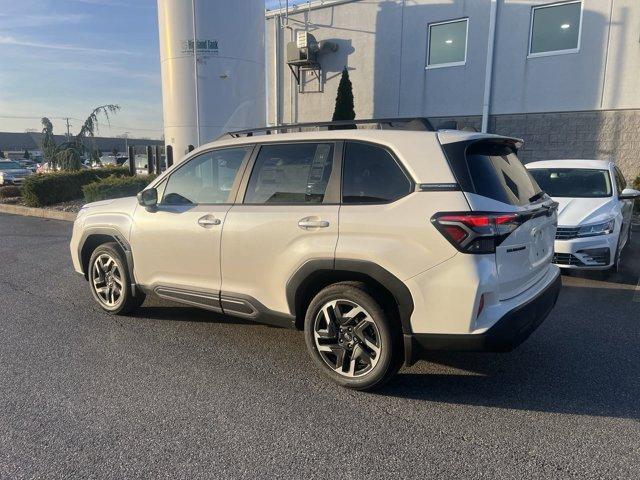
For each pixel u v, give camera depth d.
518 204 3.42
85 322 5.03
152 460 2.78
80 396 3.50
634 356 4.18
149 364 4.04
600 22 12.38
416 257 3.19
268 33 18.16
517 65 13.61
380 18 15.68
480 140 3.45
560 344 4.43
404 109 15.64
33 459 2.79
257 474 2.67
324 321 3.67
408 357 3.32
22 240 9.84
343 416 3.25
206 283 4.25
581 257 6.14
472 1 14.00
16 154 65.19
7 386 3.65
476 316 3.11
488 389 3.62
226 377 3.81
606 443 2.93
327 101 17.23
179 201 4.48
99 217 5.07
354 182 3.53
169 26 13.09
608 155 12.79
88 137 19.97
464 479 2.62
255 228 3.85
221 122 13.53
